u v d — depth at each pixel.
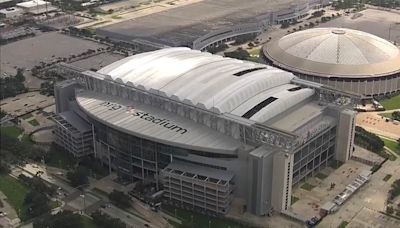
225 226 191.12
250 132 199.75
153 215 198.12
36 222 187.00
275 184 195.75
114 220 188.25
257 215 196.88
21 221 193.88
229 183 196.75
